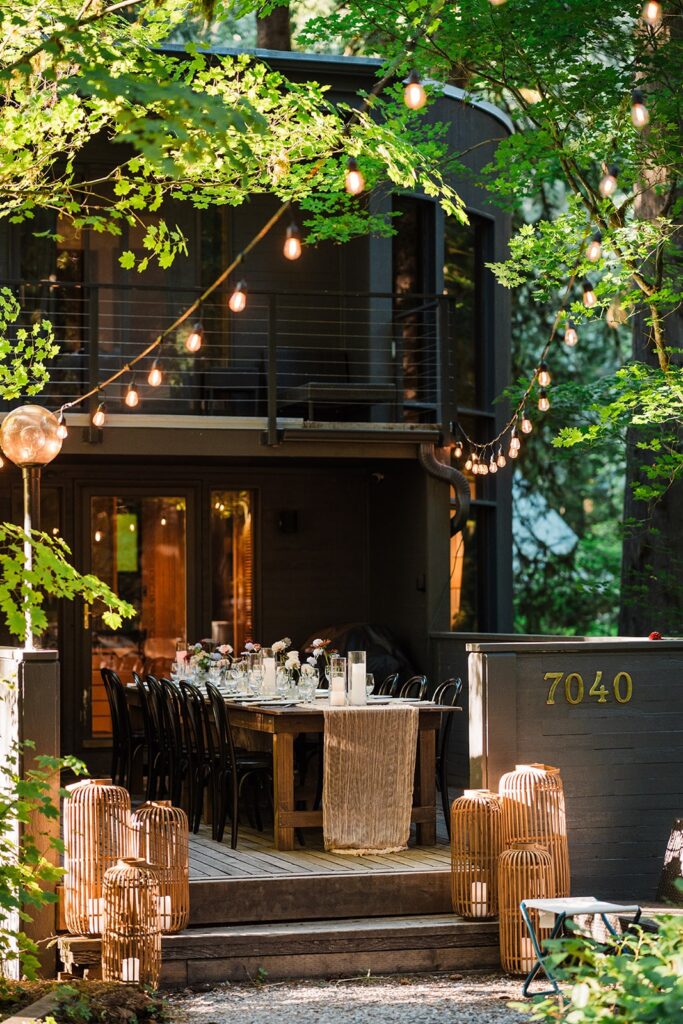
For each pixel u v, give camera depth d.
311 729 7.65
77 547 11.87
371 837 7.51
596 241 5.65
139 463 11.90
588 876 7.36
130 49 6.58
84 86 4.60
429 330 12.55
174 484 12.16
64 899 6.58
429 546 11.25
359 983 6.54
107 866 6.52
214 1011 5.97
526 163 10.80
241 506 12.41
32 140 6.88
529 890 6.64
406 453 11.15
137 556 12.06
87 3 5.92
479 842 6.84
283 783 7.66
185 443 10.63
